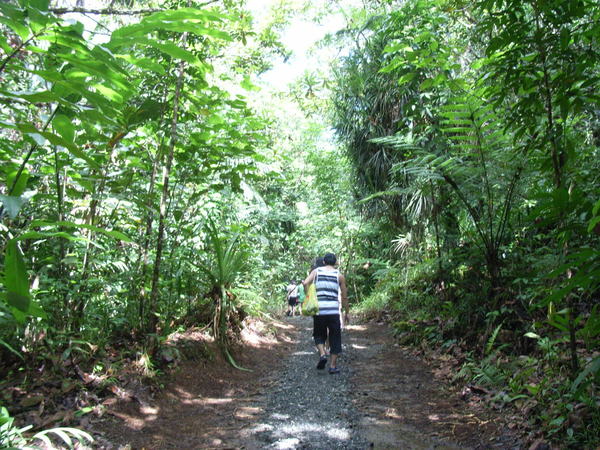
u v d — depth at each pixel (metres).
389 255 10.22
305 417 3.36
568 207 2.14
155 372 3.79
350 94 7.59
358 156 7.86
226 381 4.38
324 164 11.38
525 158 4.18
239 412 3.50
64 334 3.26
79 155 1.55
